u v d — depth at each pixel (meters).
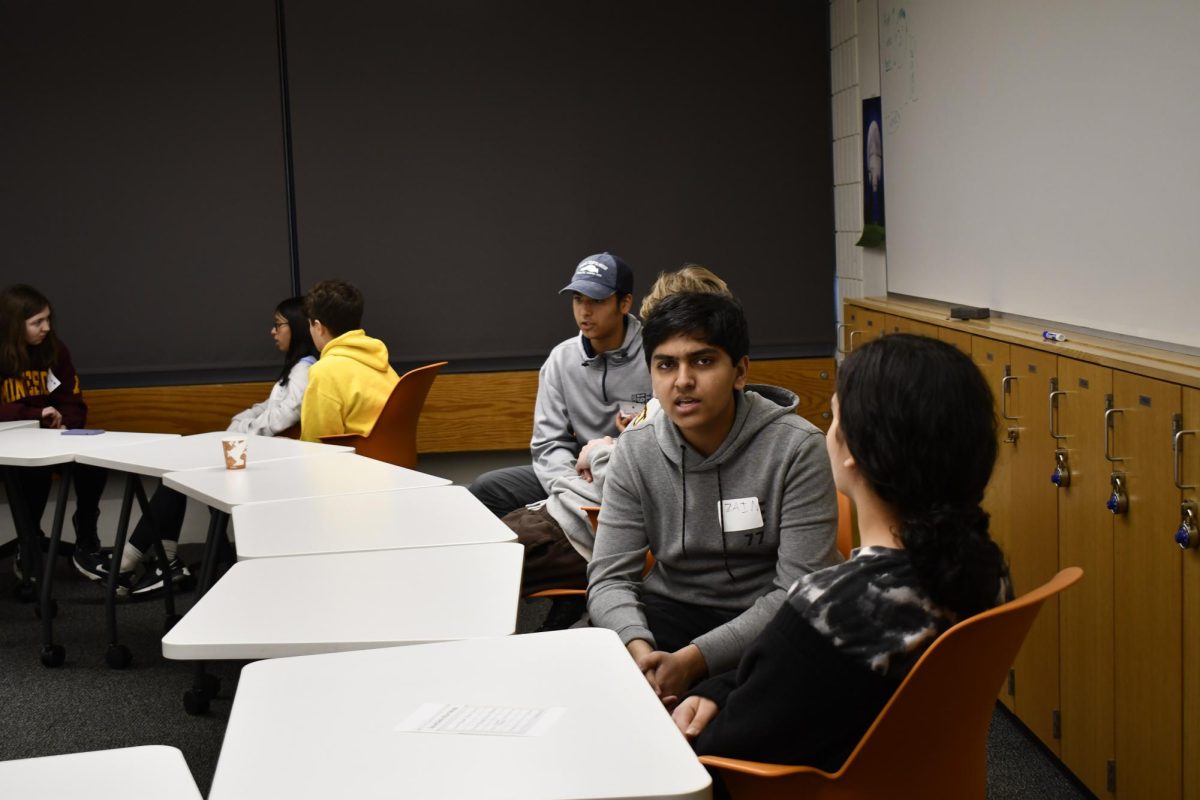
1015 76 3.38
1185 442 2.15
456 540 2.45
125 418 5.72
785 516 2.22
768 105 5.86
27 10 5.55
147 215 5.69
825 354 6.00
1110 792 2.57
